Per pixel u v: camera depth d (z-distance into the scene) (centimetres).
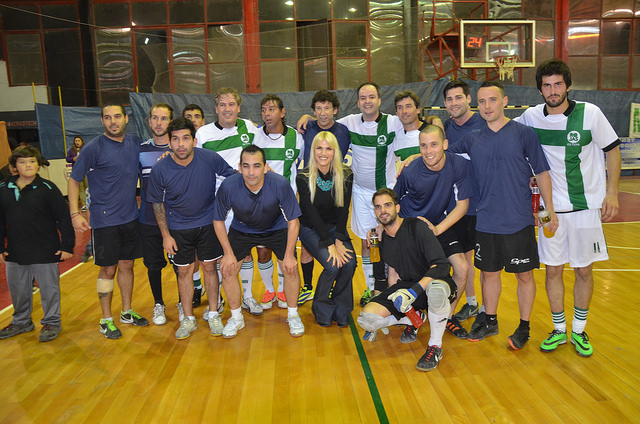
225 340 379
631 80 1605
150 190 362
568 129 318
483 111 320
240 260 389
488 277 348
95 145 369
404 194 371
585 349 329
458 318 405
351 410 271
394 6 1475
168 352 358
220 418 266
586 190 323
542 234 337
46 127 1184
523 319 343
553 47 1571
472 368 318
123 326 415
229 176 366
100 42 1465
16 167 372
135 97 1265
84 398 292
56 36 1450
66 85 1465
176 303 476
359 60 1484
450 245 357
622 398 275
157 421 265
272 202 359
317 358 341
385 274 402
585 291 330
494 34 1484
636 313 409
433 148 329
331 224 403
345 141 436
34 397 294
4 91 1450
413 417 262
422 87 1252
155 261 420
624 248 661
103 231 377
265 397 288
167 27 1466
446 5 1475
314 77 1489
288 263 373
